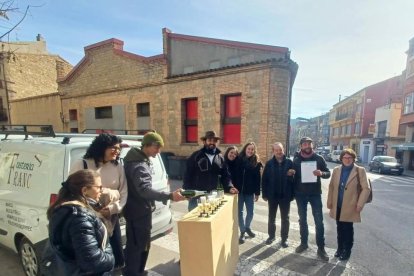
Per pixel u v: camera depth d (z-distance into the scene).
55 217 1.62
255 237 4.38
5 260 3.45
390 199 8.25
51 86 21.22
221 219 2.46
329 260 3.58
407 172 19.50
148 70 11.55
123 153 3.29
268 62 8.34
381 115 28.58
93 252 1.58
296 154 3.95
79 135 3.55
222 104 9.71
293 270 3.29
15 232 3.00
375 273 3.26
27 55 19.38
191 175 3.71
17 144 3.20
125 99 12.44
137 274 2.62
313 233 4.69
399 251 3.96
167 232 3.66
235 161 4.26
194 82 10.23
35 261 2.86
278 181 3.94
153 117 11.58
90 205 1.76
